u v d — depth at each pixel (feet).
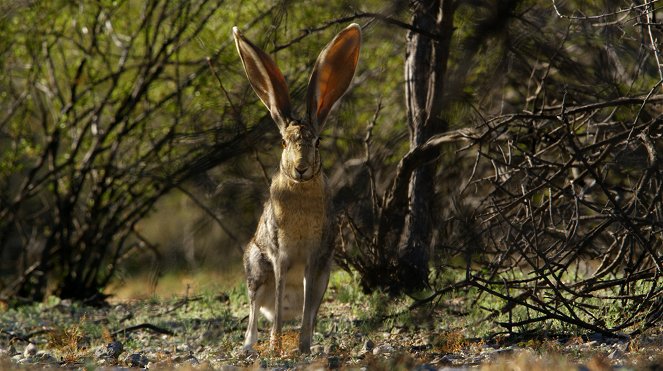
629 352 30.19
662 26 40.09
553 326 36.47
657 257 34.32
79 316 49.85
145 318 47.55
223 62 60.64
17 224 74.18
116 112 67.15
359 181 52.49
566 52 49.03
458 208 42.09
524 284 41.65
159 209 72.64
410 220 45.91
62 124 67.56
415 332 38.42
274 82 35.63
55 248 69.05
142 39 69.36
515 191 43.91
